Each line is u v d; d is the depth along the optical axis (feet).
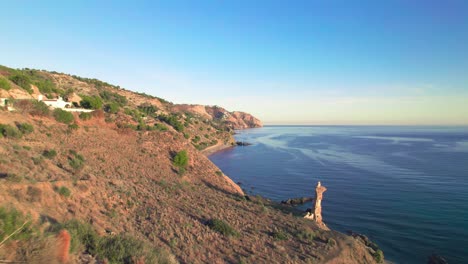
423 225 131.34
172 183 133.59
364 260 91.91
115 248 40.65
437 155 358.23
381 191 189.06
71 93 222.89
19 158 76.28
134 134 183.01
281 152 399.24
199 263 60.39
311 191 196.85
